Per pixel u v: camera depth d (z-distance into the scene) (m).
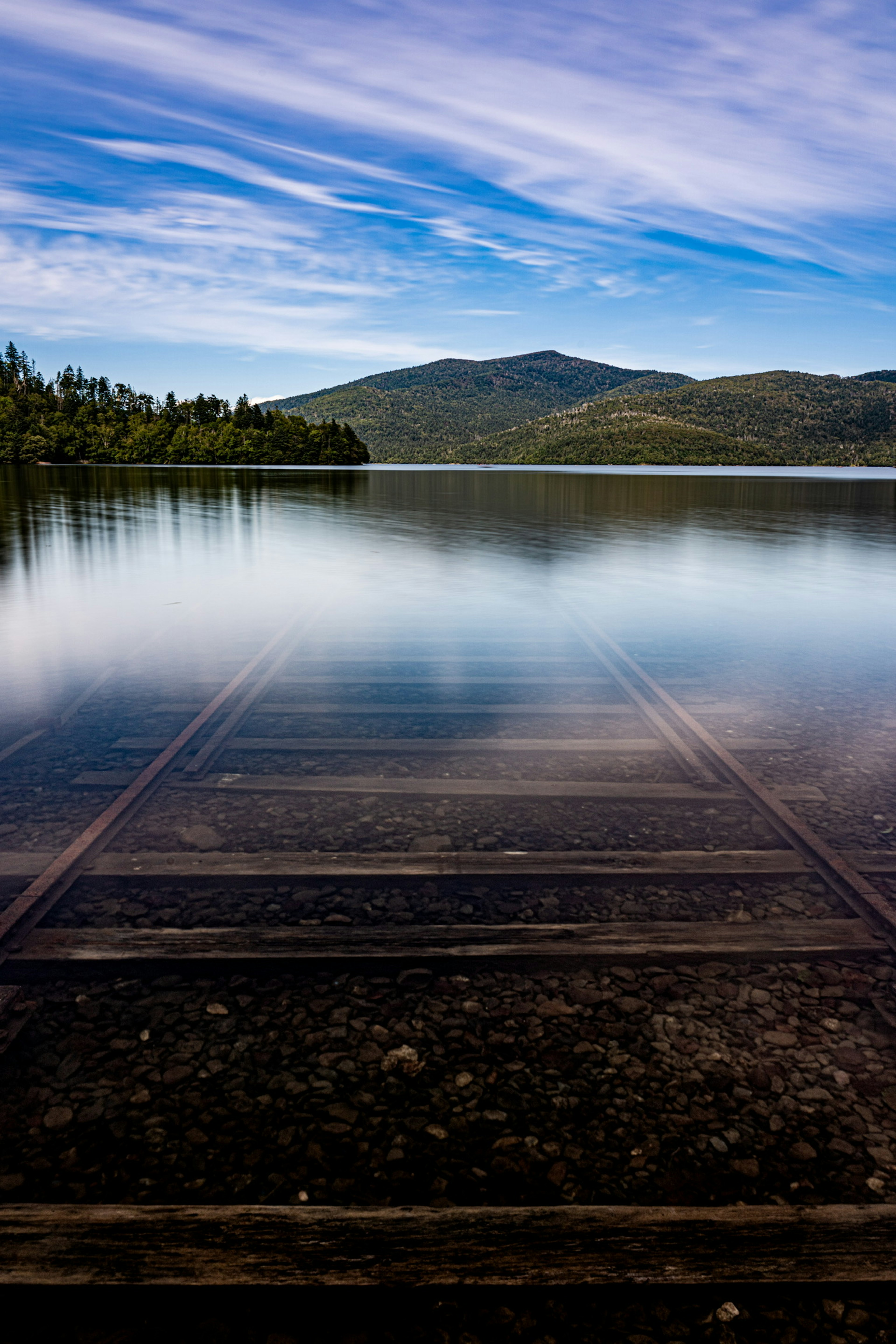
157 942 3.22
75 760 5.48
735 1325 1.82
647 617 11.02
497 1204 2.11
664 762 5.50
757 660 8.61
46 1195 2.12
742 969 3.12
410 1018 2.84
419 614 11.20
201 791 4.93
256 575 14.94
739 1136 2.34
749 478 92.88
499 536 22.72
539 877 3.83
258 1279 1.89
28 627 10.19
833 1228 2.04
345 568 15.84
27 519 27.69
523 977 3.07
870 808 4.67
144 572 15.17
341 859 3.95
